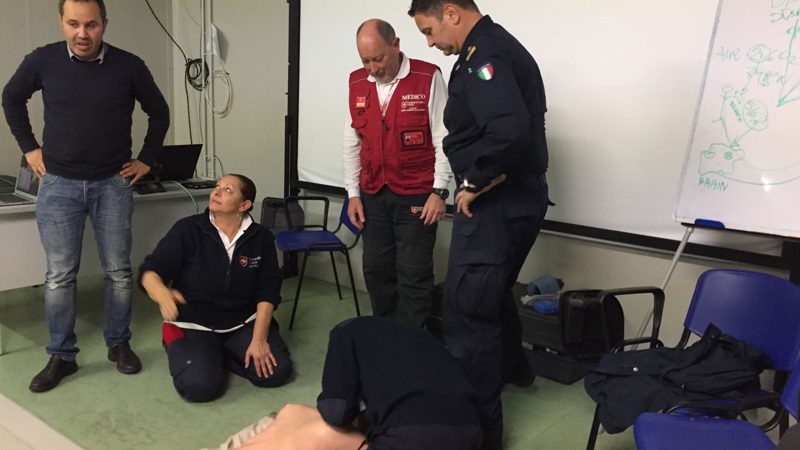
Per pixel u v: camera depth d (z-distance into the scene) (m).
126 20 4.56
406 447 1.50
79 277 3.82
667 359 1.82
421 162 2.56
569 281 2.91
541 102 1.97
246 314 2.62
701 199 2.21
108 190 2.45
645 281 2.68
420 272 2.63
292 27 3.77
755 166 2.08
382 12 3.32
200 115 4.77
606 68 2.61
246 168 4.46
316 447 1.73
